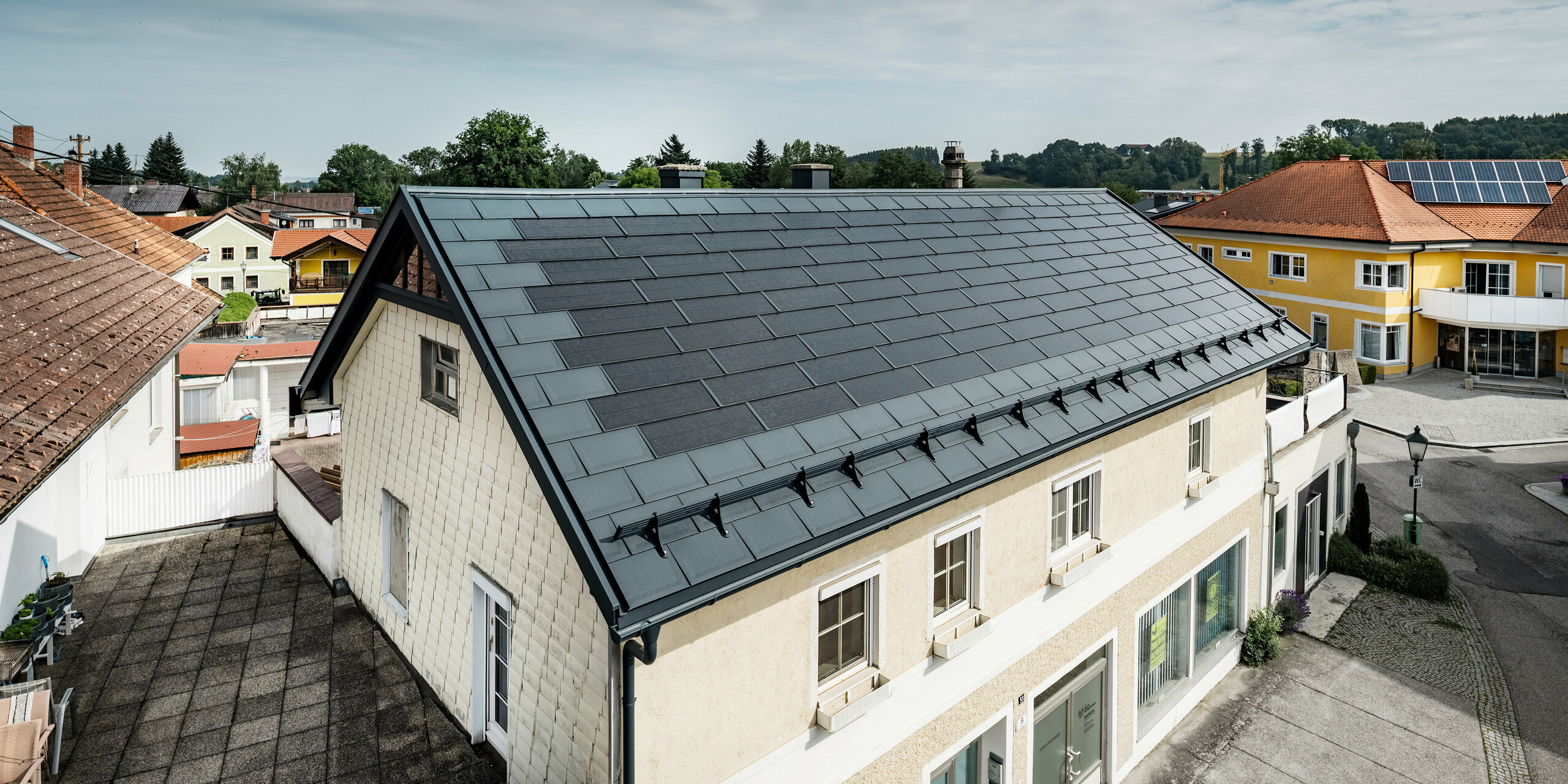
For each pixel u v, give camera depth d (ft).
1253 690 47.67
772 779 24.18
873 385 29.19
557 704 24.04
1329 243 123.24
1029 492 32.65
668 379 25.40
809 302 32.24
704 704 22.20
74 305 39.58
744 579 21.38
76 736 28.81
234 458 85.92
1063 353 36.55
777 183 380.78
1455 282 122.62
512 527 25.95
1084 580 36.17
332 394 39.34
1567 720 44.60
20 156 89.61
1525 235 117.19
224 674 32.86
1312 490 60.54
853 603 26.53
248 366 111.96
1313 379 71.46
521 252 28.04
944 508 28.73
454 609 29.76
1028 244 46.21
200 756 27.96
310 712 30.50
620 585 19.39
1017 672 32.96
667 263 30.89
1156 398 37.14
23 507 36.58
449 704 30.53
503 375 23.21
